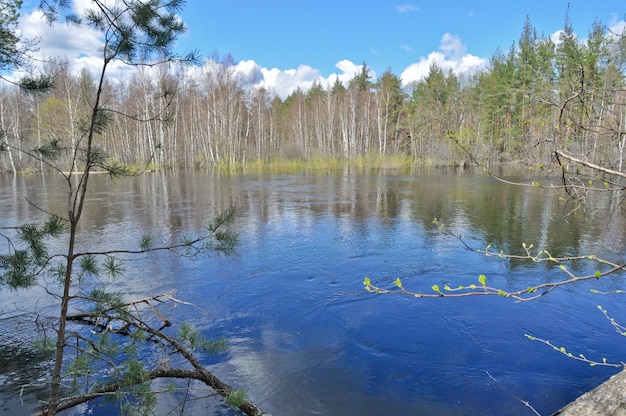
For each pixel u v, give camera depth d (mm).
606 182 2160
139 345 4773
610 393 3180
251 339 5082
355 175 29547
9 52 3545
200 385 4109
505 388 4066
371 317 5719
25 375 4180
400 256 8625
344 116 44344
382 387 4113
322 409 3785
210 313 5832
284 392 4023
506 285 6938
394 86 45594
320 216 12961
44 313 5672
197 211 13641
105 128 2812
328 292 6652
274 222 12070
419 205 14883
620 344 4875
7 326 5246
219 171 34719
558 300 6211
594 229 10648
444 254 8734
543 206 14328
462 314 5785
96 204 15250
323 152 40375
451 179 24922
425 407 3812
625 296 6320
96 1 2559
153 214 13086
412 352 4785
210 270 7711
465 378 4254
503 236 10148
